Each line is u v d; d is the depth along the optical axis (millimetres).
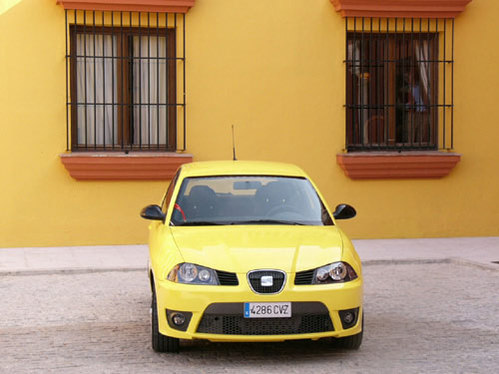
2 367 6414
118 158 12492
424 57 13734
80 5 12398
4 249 12516
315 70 13336
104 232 12875
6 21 12438
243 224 7293
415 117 13758
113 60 12773
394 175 13477
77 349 6980
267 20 13180
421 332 7590
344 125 13414
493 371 6270
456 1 13281
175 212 7422
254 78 13188
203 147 13109
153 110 13109
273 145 13281
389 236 13656
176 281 6395
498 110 13852
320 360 6594
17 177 12594
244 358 6664
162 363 6508
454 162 13469
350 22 13391
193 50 13000
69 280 10312
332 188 13461
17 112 12539
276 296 6266
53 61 12586
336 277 6477
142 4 12523
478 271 10961
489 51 13773
